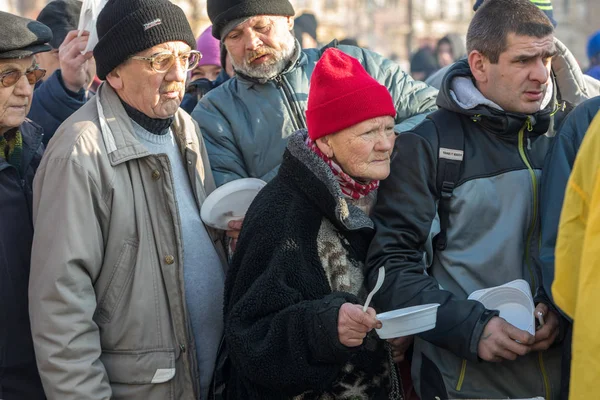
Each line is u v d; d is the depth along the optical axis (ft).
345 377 12.96
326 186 12.75
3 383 13.53
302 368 12.08
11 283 13.67
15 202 13.97
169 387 13.76
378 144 12.71
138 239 13.62
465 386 13.05
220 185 15.81
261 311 12.53
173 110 14.10
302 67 16.55
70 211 13.11
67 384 12.98
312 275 12.73
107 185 13.44
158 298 13.71
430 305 11.87
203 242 14.61
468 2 180.75
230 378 13.96
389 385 13.24
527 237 13.20
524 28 12.84
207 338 14.49
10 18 13.85
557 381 13.12
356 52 17.10
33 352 13.91
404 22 178.29
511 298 12.68
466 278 13.11
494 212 13.06
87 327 13.19
